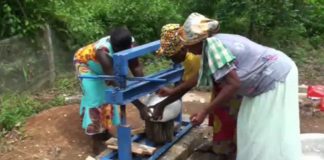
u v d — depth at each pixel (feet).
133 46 15.33
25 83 21.65
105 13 27.89
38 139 16.61
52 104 20.35
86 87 15.30
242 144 12.44
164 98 13.94
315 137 15.12
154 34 28.81
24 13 21.56
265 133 11.93
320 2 35.09
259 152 12.05
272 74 11.77
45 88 22.76
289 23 29.30
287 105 11.82
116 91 12.62
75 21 25.05
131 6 28.04
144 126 16.43
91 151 15.98
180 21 29.12
